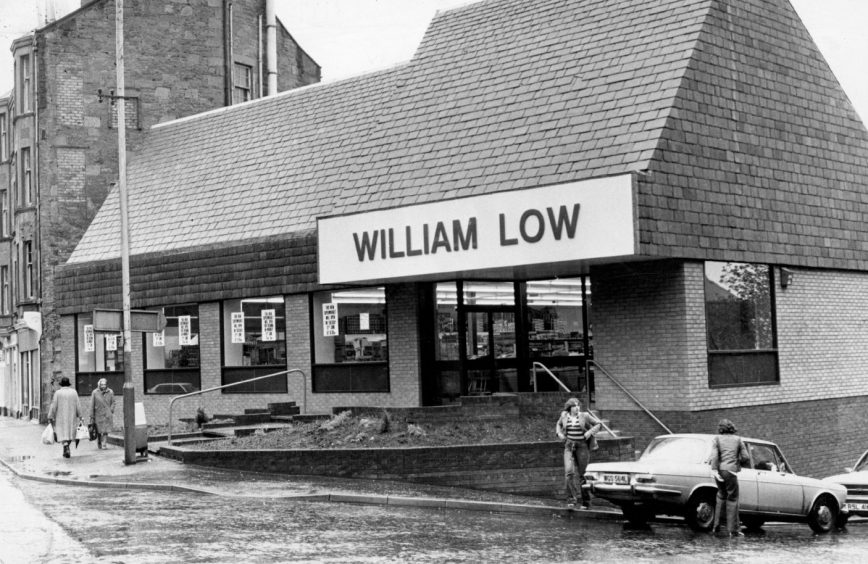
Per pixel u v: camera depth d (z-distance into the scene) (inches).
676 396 828.0
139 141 1496.1
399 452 759.7
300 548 492.1
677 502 610.2
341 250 948.6
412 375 997.2
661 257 800.9
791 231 935.7
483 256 844.0
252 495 688.4
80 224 1487.5
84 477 788.0
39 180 1501.0
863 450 999.6
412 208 893.8
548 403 898.1
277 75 1738.4
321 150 1185.4
